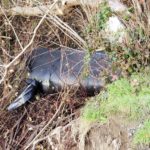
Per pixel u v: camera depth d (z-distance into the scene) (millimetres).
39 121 6535
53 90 6773
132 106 5281
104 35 6418
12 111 6754
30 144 6125
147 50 6062
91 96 6504
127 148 4996
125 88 5617
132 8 6531
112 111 5367
